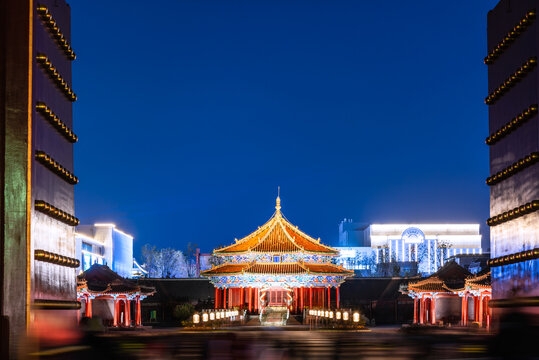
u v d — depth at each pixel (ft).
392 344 92.32
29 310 90.84
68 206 116.16
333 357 86.94
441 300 321.11
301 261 328.90
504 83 109.50
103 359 84.12
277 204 347.15
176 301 395.55
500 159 114.62
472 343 83.56
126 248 593.83
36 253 95.81
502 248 112.98
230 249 338.54
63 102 114.83
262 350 95.61
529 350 69.21
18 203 91.97
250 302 332.80
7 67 93.25
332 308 320.91
